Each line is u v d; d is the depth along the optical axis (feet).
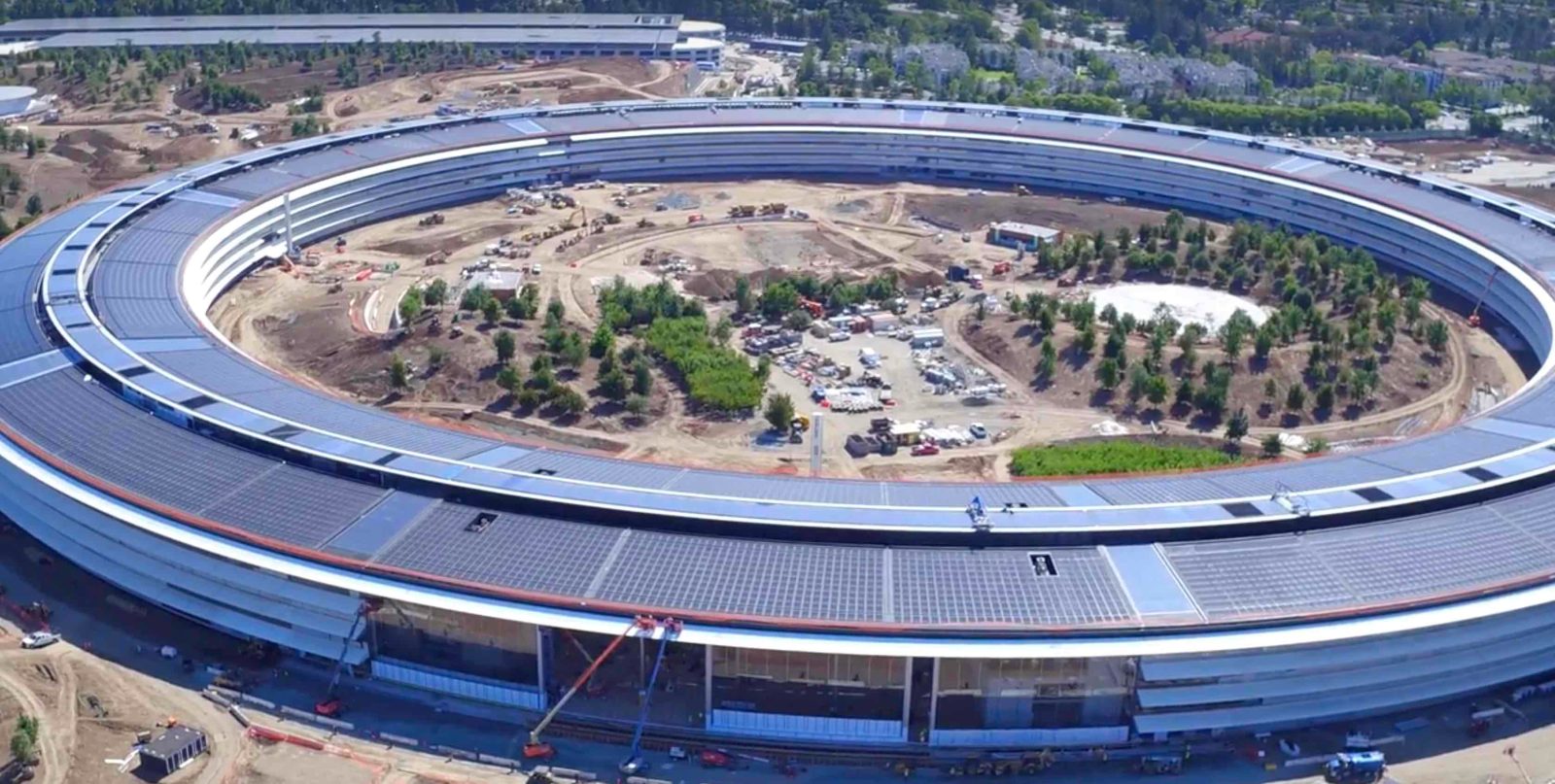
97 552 574.15
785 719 496.23
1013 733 497.05
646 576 510.17
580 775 475.72
